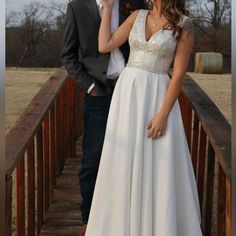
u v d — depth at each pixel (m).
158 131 2.55
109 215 2.62
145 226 2.54
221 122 2.78
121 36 2.72
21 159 2.69
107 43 2.74
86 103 3.04
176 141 2.64
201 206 3.33
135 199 2.54
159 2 2.57
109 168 2.62
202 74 16.25
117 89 2.64
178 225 2.65
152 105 2.58
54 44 18.39
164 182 2.54
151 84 2.59
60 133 4.64
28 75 15.27
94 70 2.91
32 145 3.04
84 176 3.12
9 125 7.62
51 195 4.05
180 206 2.64
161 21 2.58
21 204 2.77
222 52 17.02
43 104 3.40
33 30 18.33
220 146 2.39
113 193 2.60
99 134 3.03
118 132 2.60
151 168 2.55
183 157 2.65
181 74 2.56
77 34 2.94
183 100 3.97
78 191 4.25
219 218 2.58
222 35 16.95
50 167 3.99
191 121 3.84
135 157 2.55
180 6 2.57
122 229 2.57
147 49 2.59
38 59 19.00
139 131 2.55
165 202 2.54
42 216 3.53
